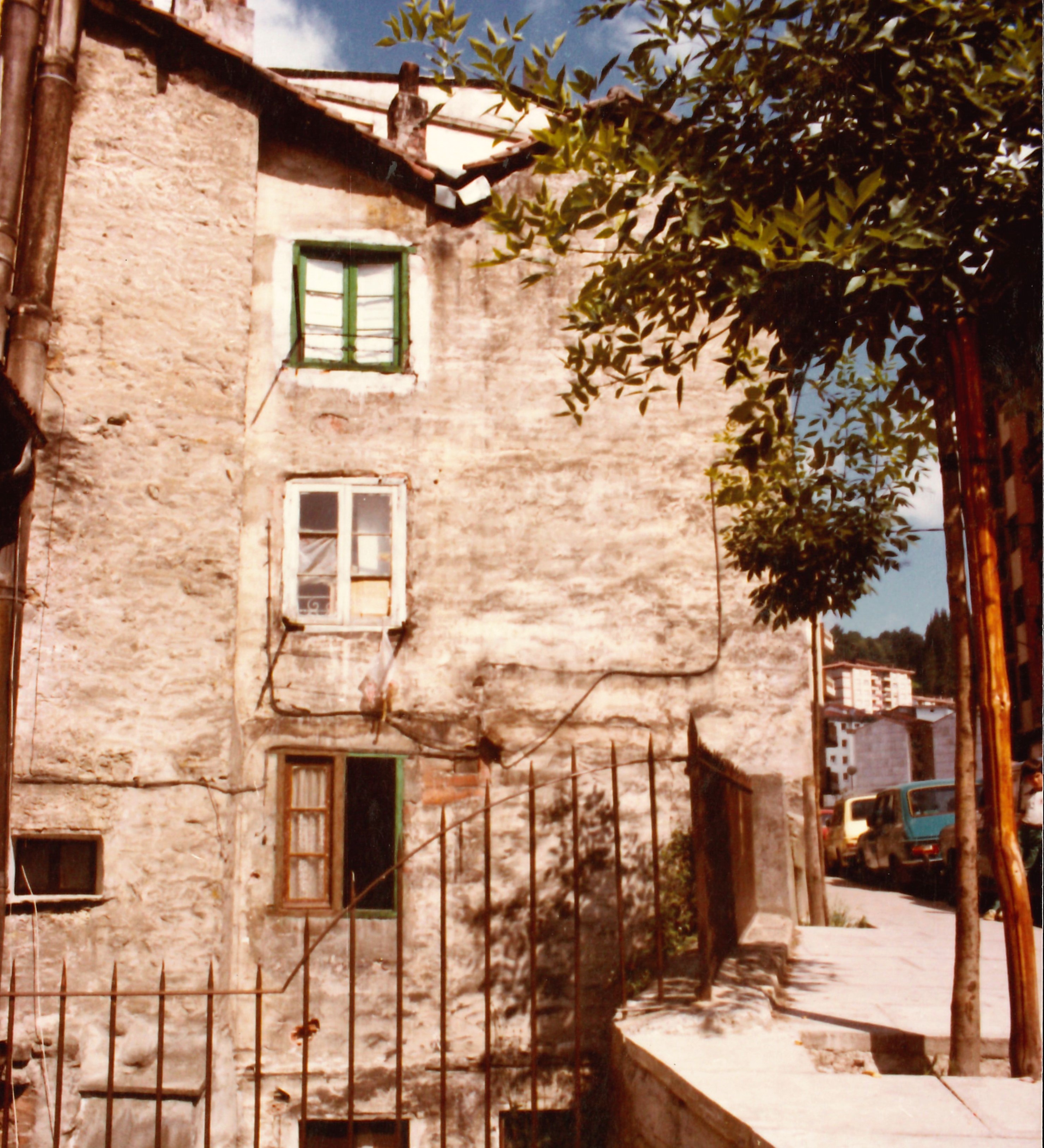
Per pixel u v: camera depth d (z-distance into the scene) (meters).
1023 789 10.78
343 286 11.31
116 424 9.89
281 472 10.77
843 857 20.34
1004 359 5.06
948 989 6.74
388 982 9.77
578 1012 5.71
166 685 9.65
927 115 4.96
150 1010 8.96
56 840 9.20
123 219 10.22
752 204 5.23
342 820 10.19
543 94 5.77
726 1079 4.45
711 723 10.69
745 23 5.30
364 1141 9.51
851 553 9.34
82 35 10.32
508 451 11.08
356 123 11.21
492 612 10.75
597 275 6.18
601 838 10.28
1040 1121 3.79
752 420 5.66
